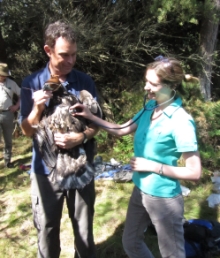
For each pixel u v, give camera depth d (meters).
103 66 6.82
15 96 5.85
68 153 2.12
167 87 2.03
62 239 3.44
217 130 5.53
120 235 3.50
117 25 6.70
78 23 6.30
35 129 2.15
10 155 5.51
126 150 5.77
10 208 4.16
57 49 2.10
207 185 4.58
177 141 1.99
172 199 2.10
